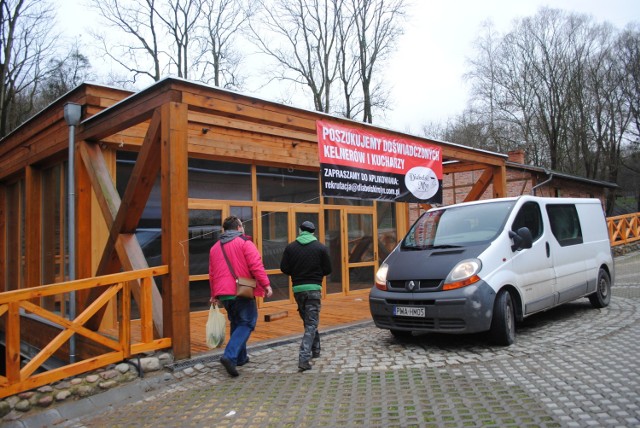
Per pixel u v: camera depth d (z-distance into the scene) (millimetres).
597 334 6312
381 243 12469
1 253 11516
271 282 10211
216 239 9508
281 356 5977
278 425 3934
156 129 5809
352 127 8258
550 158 33562
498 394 4273
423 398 4285
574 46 33094
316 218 11133
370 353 5914
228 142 9414
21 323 9039
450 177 20719
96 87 7656
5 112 21719
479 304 5609
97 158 7195
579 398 4062
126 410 4594
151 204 8789
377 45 27000
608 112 34281
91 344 6285
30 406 4453
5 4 21375
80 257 7328
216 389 4918
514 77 34219
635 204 41344
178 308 5582
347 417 3984
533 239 6844
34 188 9656
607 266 8516
